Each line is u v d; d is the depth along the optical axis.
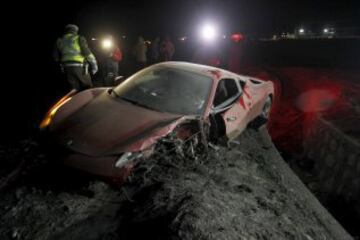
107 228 3.42
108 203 3.82
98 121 4.31
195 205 3.60
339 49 27.28
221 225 3.41
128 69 14.61
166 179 4.15
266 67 19.67
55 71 11.61
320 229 4.39
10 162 4.50
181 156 4.56
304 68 19.39
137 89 5.18
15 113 6.65
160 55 14.96
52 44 19.08
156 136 4.09
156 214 3.47
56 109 4.73
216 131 5.16
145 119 4.41
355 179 6.48
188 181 4.19
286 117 11.02
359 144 6.68
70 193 3.89
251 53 26.62
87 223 3.46
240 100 5.89
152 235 3.18
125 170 3.77
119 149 3.83
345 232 4.91
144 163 4.10
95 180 3.77
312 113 10.64
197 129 4.73
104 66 10.77
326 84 14.22
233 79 5.95
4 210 3.51
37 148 4.57
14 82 9.30
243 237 3.36
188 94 5.07
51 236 3.23
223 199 4.00
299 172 8.31
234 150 5.91
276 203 4.54
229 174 4.83
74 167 3.76
